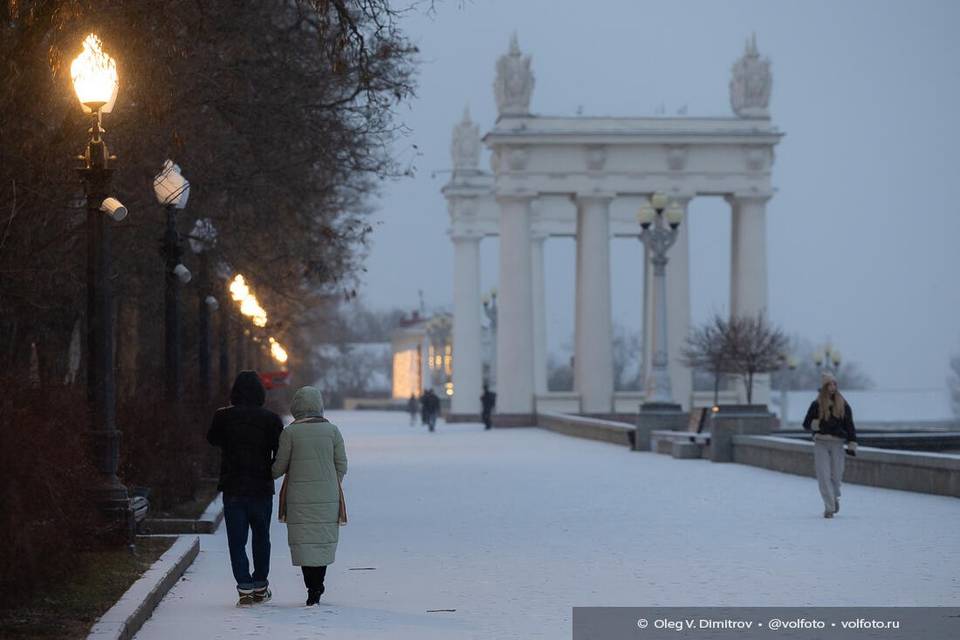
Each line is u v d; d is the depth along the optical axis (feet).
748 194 590.96
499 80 586.86
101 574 102.53
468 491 214.48
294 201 223.30
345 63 149.18
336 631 87.71
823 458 164.55
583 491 213.05
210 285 211.20
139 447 149.59
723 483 230.27
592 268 584.81
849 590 103.09
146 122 164.55
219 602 100.42
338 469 100.01
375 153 219.41
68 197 139.64
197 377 226.79
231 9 186.29
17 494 84.64
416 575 114.52
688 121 592.60
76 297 175.11
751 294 591.37
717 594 101.71
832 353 544.21
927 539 138.72
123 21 138.62
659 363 359.05
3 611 86.63
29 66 123.03
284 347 407.64
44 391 102.78
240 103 200.54
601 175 586.86
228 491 100.42
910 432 295.28
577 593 103.30
